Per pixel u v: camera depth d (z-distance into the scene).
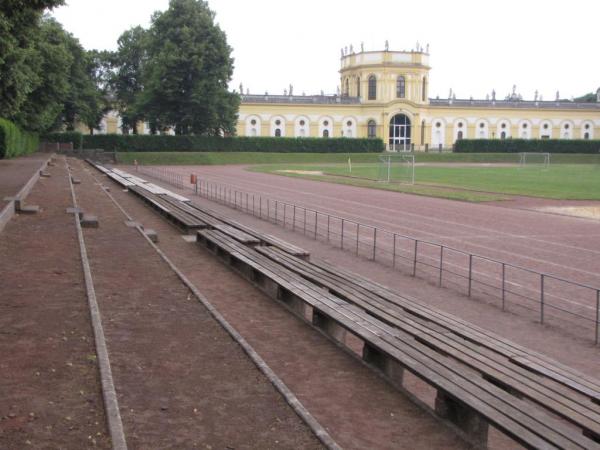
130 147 97.69
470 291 16.44
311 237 26.02
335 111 123.44
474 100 127.81
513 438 7.05
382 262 20.83
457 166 91.00
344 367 10.23
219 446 6.89
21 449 6.40
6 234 19.38
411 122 124.12
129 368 9.05
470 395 8.01
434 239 25.47
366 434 7.90
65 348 9.40
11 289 12.77
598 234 27.09
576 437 7.04
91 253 17.47
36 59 50.75
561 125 129.50
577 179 62.62
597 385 9.21
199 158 93.12
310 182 57.62
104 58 104.69
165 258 17.12
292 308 13.80
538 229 28.50
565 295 16.52
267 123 121.88
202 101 93.25
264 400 8.16
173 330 10.88
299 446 6.98
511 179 62.47
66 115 93.50
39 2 25.41
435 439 7.88
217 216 27.11
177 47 90.62
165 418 7.52
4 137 57.28
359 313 11.54
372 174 69.88
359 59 125.75
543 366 9.94
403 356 9.34
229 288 15.70
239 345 10.22
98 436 6.75
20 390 7.84
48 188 35.72
